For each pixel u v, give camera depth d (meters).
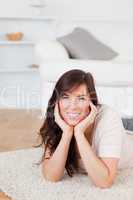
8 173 2.44
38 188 2.19
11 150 3.10
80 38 4.38
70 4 5.11
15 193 2.15
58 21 5.05
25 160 2.71
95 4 5.15
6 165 2.60
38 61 3.93
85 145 2.04
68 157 2.23
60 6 5.10
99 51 4.43
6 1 4.97
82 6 5.14
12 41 4.84
